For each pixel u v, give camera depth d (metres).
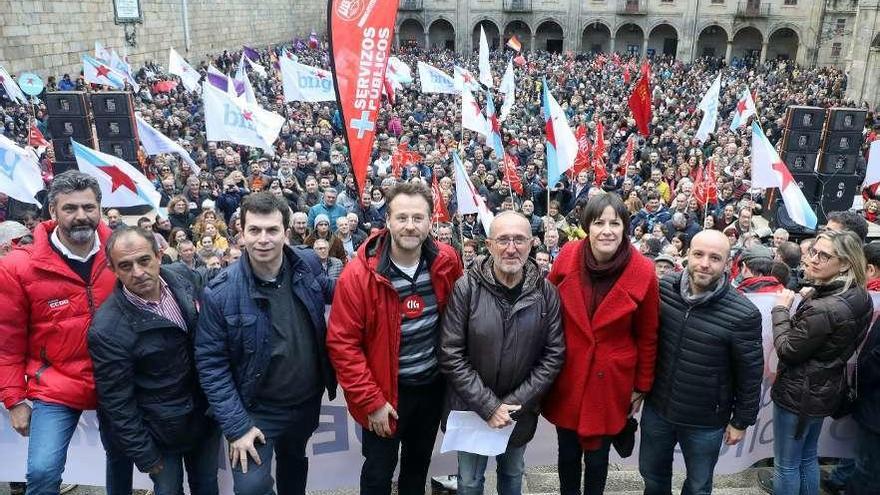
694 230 9.96
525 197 13.21
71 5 23.88
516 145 17.67
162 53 30.97
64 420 3.12
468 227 10.65
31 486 3.01
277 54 37.09
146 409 3.01
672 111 27.27
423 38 58.88
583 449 3.47
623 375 3.20
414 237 2.92
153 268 2.88
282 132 18.05
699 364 3.16
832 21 46.03
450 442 3.19
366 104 5.06
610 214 2.99
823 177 13.59
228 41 38.19
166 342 2.97
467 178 8.64
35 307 3.06
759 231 10.54
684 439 3.36
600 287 3.16
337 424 3.93
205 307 2.94
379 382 3.08
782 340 3.41
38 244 3.08
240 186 11.71
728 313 3.09
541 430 4.17
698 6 50.62
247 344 2.93
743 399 3.18
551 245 8.98
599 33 56.22
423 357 3.17
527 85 33.66
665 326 3.26
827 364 3.31
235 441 2.94
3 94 18.45
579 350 3.17
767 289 4.28
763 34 49.75
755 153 8.57
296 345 3.02
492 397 3.05
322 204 9.83
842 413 3.62
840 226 4.78
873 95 29.42
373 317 3.01
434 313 3.15
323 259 6.73
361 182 5.18
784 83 36.41
